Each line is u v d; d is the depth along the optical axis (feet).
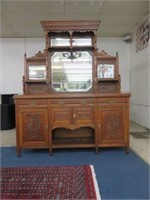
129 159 11.60
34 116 12.49
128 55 24.91
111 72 14.16
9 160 11.62
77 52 14.10
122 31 23.04
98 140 12.64
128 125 12.69
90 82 14.02
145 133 17.87
